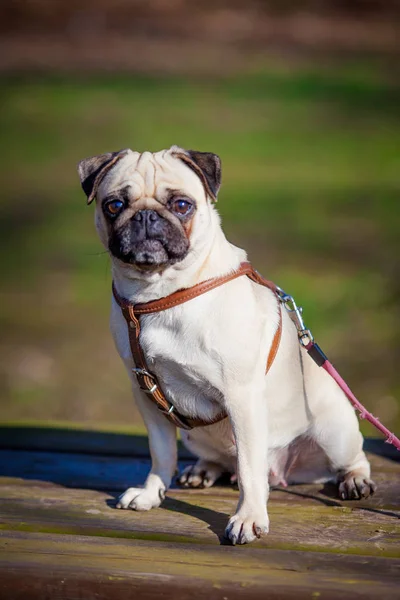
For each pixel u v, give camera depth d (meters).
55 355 9.66
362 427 7.43
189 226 3.96
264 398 4.06
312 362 4.50
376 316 10.18
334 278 11.45
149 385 4.13
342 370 8.79
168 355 3.97
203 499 4.41
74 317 10.81
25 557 3.64
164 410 4.20
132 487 4.45
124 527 4.00
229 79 26.14
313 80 25.81
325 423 4.48
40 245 13.69
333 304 10.52
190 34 32.78
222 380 3.95
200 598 3.43
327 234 13.38
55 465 4.93
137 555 3.67
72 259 13.01
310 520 4.08
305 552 3.71
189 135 20.03
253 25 33.53
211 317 3.91
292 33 32.69
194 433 4.46
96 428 5.61
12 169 18.11
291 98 23.64
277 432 4.41
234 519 3.87
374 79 25.64
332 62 28.16
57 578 3.51
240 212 14.65
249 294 4.07
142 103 23.31
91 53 30.00
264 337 4.10
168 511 4.22
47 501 4.34
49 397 8.48
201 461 4.70
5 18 33.53
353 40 31.34
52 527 4.00
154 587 3.46
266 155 18.56
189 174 4.11
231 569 3.54
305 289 11.04
